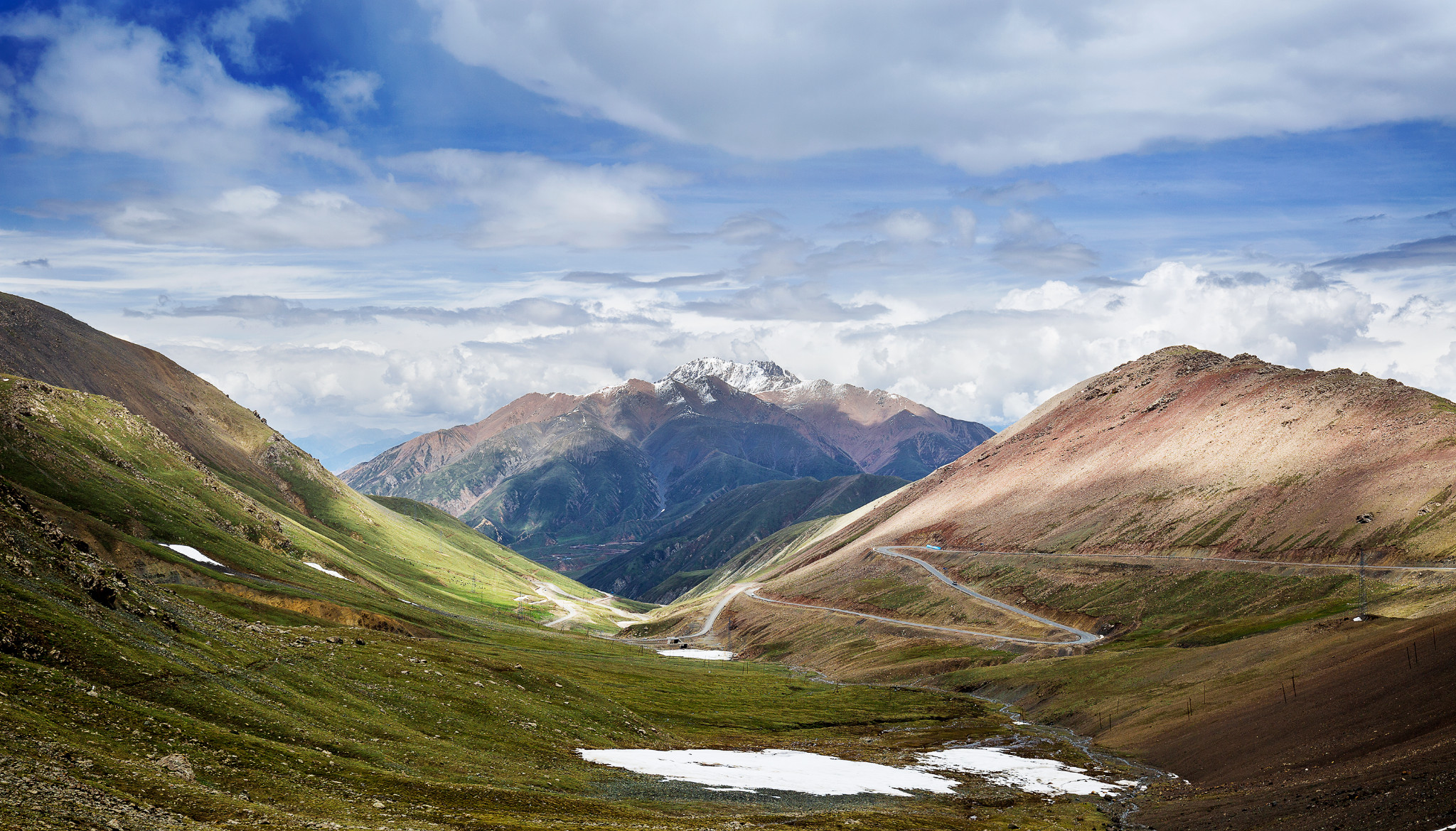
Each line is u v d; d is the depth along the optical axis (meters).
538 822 60.88
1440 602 161.25
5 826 34.12
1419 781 71.06
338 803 57.53
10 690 56.97
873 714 176.12
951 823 85.31
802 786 99.00
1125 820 92.19
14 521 86.75
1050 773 118.31
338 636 112.94
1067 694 174.88
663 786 87.25
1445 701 88.88
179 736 61.19
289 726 73.25
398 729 84.38
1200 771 109.62
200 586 167.88
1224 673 146.00
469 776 75.31
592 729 108.81
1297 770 92.69
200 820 45.88
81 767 48.31
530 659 191.00
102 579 84.19
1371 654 116.38
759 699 183.12
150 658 74.38
